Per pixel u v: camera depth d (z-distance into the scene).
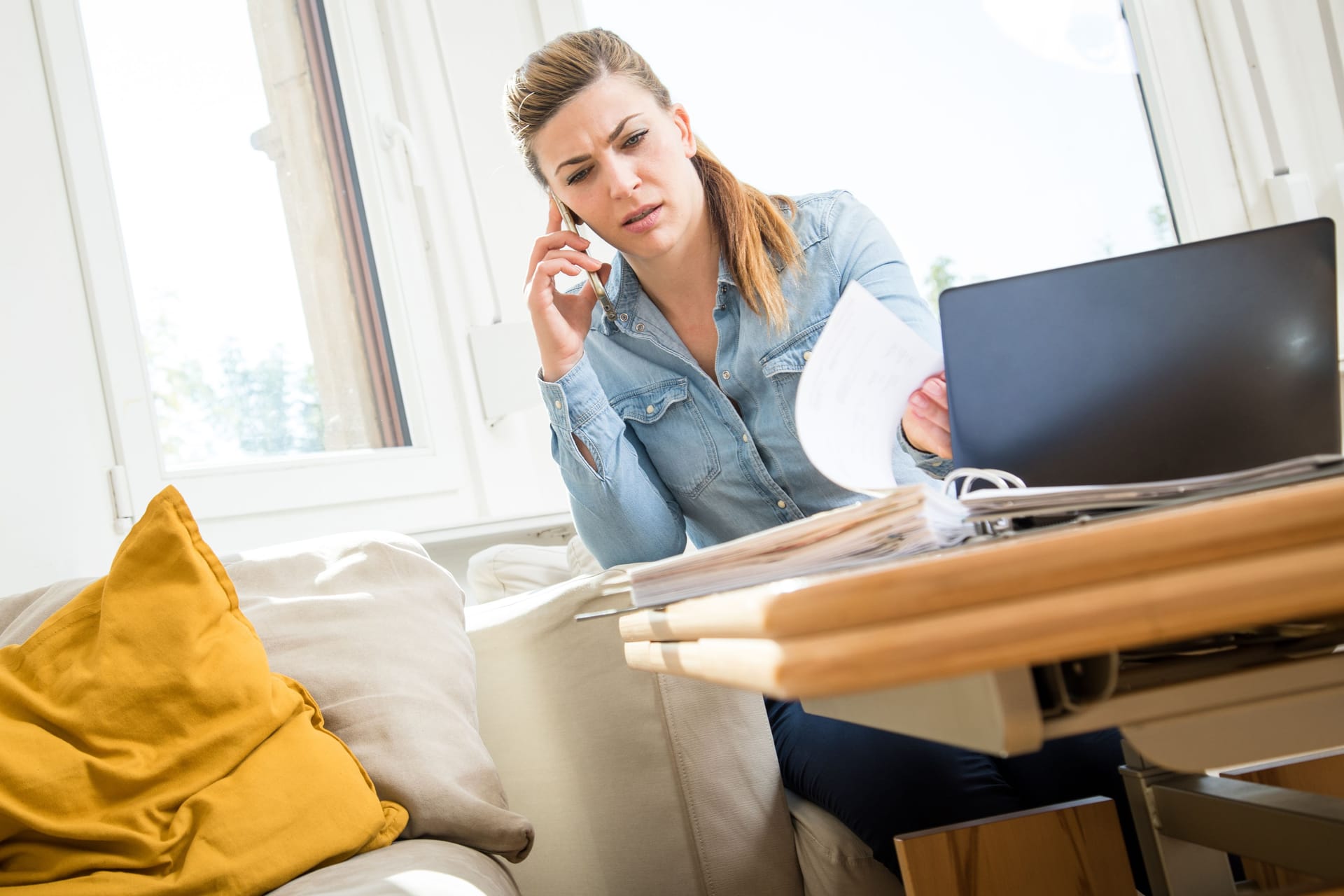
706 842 1.28
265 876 1.07
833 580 0.41
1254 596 0.39
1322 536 0.40
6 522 1.65
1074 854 0.85
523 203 2.34
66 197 1.83
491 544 2.13
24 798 1.06
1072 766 1.15
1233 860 1.04
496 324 2.23
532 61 1.44
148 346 1.92
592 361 1.60
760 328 1.47
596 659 1.36
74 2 1.89
